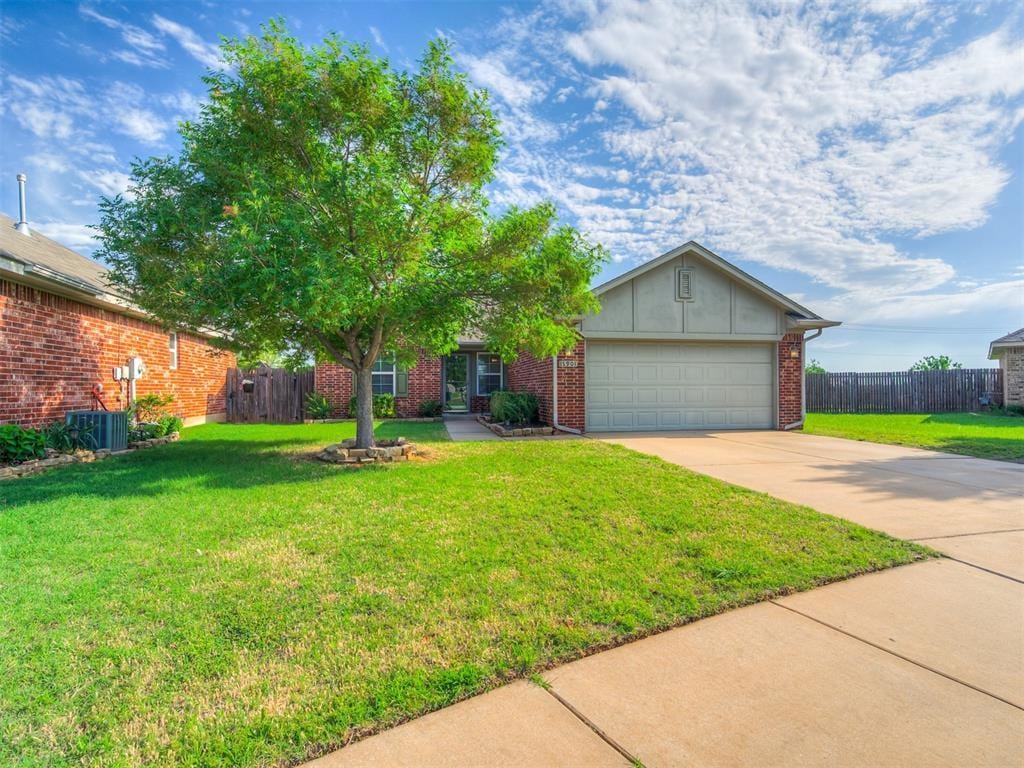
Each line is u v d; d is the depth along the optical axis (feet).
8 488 20.11
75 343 31.19
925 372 64.80
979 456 29.35
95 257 25.08
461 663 8.52
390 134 24.86
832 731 7.06
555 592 11.10
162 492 19.61
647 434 39.63
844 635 9.67
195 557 12.96
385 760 6.54
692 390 42.98
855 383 65.82
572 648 9.04
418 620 9.90
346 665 8.46
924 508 18.21
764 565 12.75
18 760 6.40
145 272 24.04
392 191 22.11
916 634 9.73
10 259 23.67
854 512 17.66
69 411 30.12
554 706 7.59
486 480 21.88
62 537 14.30
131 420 34.83
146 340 39.70
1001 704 7.66
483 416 51.90
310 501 18.40
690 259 42.14
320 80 23.56
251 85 23.70
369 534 14.80
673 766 6.42
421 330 27.89
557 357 39.99
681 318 41.96
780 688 8.04
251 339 27.27
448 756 6.60
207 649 8.89
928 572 12.68
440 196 27.68
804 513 17.21
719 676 8.35
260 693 7.75
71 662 8.46
